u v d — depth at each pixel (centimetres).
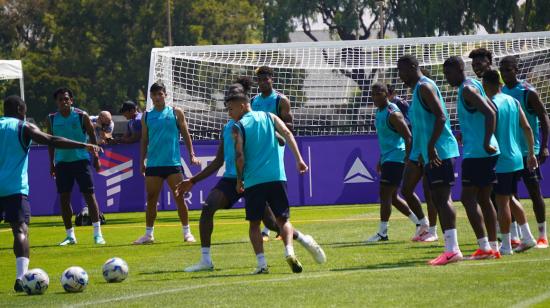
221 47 6931
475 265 2742
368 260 3053
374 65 7425
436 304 2109
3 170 2752
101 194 5791
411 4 14462
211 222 2988
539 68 7219
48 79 16875
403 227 4369
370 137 5944
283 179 2783
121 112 5703
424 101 2867
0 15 18738
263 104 3856
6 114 2852
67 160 4078
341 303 2167
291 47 7038
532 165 3189
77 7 17462
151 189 4003
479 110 2867
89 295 2483
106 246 3962
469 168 2911
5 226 5459
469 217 2922
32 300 2445
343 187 5950
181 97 7338
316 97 8244
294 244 3722
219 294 2384
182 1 17500
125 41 17375
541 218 3300
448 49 7469
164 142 3981
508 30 14088
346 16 15962
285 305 2172
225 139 3022
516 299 2139
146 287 2589
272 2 16675
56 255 3650
